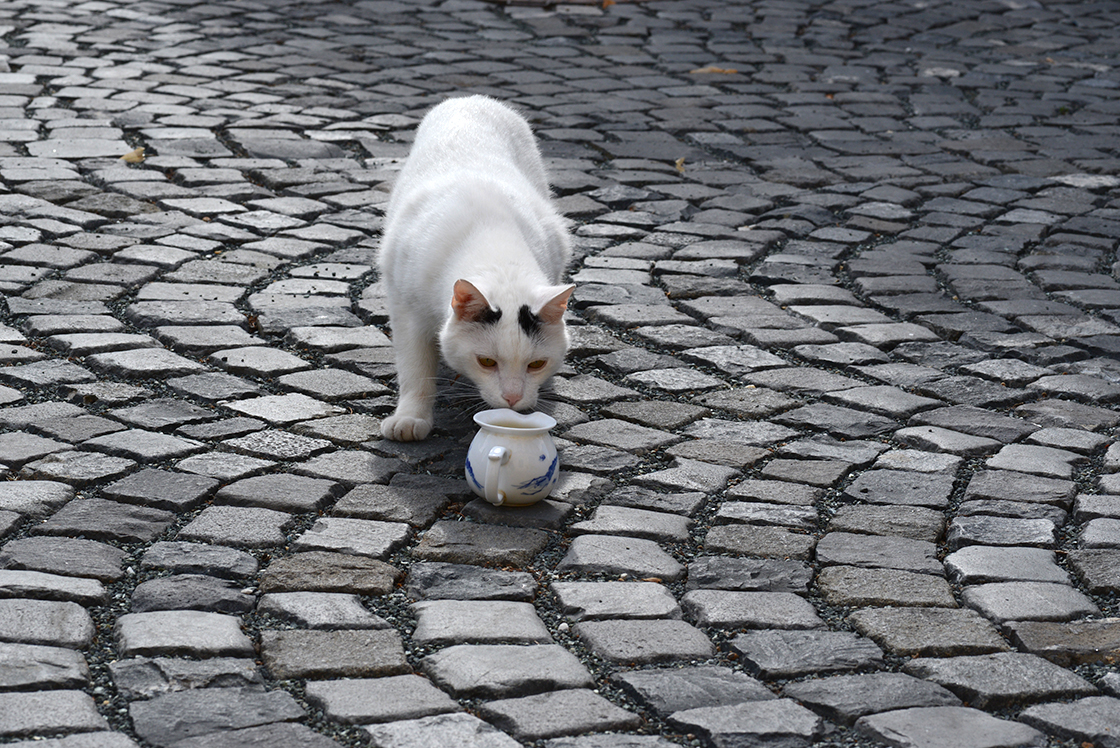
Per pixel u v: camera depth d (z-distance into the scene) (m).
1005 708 2.88
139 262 5.89
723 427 4.53
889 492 4.02
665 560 3.54
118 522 3.56
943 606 3.32
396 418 4.30
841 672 3.00
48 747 2.56
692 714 2.79
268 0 12.80
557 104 9.40
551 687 2.89
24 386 4.52
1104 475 4.14
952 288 6.02
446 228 4.45
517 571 3.47
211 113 8.61
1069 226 6.93
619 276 6.12
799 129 8.97
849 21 13.00
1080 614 3.29
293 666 2.91
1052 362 5.15
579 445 4.34
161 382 4.68
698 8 13.41
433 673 2.92
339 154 7.94
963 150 8.48
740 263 6.36
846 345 5.32
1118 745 2.72
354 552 3.50
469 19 12.54
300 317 5.38
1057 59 11.49
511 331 4.04
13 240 6.00
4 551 3.34
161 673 2.85
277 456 4.10
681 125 8.94
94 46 10.40
